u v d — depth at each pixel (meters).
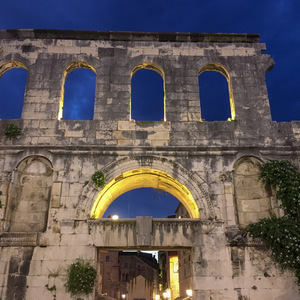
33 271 14.89
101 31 19.34
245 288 14.83
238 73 19.08
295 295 14.59
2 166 16.66
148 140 17.33
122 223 15.78
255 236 15.45
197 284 14.86
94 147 17.00
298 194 15.71
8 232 15.43
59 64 18.84
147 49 19.33
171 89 18.50
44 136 17.27
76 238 15.46
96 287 15.48
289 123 18.03
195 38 19.62
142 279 57.66
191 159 17.05
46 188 16.64
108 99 18.16
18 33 19.19
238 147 17.27
